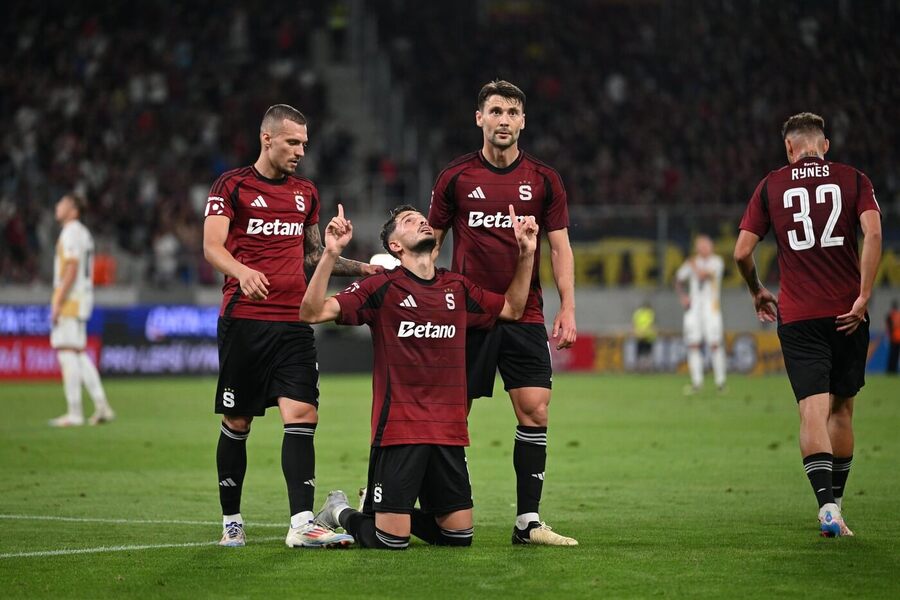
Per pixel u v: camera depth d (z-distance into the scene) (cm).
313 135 12162
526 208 2469
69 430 5056
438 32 13800
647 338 9756
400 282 2303
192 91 12256
